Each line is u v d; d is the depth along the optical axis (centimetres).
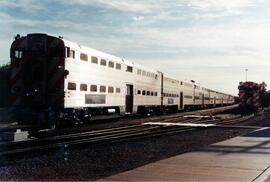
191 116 4619
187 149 1645
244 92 4522
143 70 4225
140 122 3494
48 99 2528
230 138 2023
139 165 1248
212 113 5622
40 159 1343
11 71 2573
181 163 1198
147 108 4484
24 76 2545
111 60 3325
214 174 1038
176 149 1647
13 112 2542
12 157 1391
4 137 1864
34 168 1177
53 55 2539
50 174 1090
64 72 2531
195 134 2370
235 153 1420
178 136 2244
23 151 1494
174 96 5534
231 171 1081
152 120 3822
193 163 1199
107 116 3353
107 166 1230
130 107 3894
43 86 2519
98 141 1917
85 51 2833
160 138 2131
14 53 2577
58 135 2162
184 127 2978
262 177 1011
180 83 5850
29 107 2519
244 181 962
